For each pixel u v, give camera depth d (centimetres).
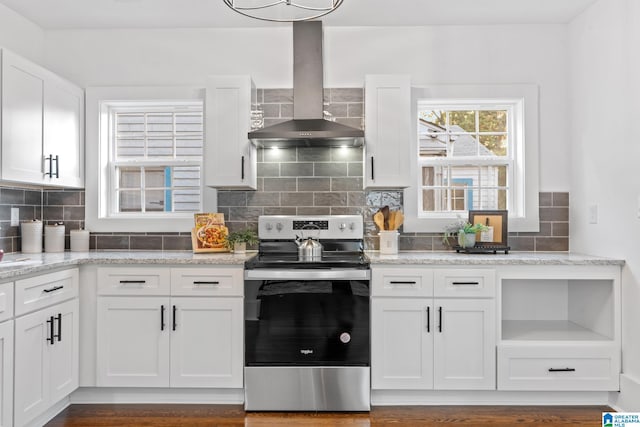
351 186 310
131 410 248
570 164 304
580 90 290
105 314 252
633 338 238
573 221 300
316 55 289
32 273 209
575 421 234
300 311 246
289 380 246
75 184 297
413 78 309
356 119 309
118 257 258
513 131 315
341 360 246
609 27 257
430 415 242
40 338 216
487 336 248
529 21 303
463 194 320
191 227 309
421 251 307
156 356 251
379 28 310
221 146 281
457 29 310
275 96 311
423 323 249
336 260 255
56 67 313
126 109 323
